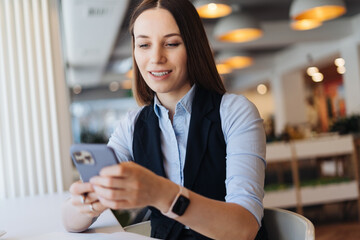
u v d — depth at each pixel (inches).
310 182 176.9
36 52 99.5
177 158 48.2
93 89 638.5
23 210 63.2
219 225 34.1
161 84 46.3
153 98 54.7
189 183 45.6
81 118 644.1
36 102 98.7
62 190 99.8
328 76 475.8
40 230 46.7
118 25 217.8
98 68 374.6
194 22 46.9
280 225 47.5
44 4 99.7
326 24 293.7
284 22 291.4
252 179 39.4
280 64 419.8
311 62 366.3
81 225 43.0
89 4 179.0
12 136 97.5
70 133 101.7
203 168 45.6
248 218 35.9
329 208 186.2
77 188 34.3
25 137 98.0
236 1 235.8
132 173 29.2
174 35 45.4
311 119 515.8
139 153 49.8
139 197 29.8
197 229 34.2
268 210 49.1
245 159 41.0
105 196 29.3
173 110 49.9
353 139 183.8
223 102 47.5
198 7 177.3
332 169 180.5
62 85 101.3
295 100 429.1
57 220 52.0
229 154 43.0
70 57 302.5
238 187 38.6
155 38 45.2
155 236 47.4
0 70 97.3
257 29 210.4
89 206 35.3
